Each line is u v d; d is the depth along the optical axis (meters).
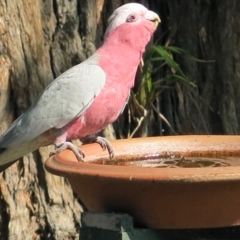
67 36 8.46
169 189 4.61
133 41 6.57
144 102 8.87
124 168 4.66
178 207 4.75
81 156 6.02
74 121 6.52
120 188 4.75
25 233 8.30
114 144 6.25
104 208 5.07
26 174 8.29
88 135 6.81
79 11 8.53
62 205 8.44
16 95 8.16
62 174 4.92
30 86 8.21
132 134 8.90
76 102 6.44
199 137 6.39
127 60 6.58
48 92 6.59
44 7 8.38
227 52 9.51
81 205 8.55
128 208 4.92
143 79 8.75
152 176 4.51
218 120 9.70
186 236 5.29
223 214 4.83
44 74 8.30
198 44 9.67
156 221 4.89
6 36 8.09
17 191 8.27
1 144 6.67
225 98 9.56
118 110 6.71
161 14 9.67
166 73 9.46
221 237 5.47
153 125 9.33
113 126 8.86
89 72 6.49
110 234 4.91
